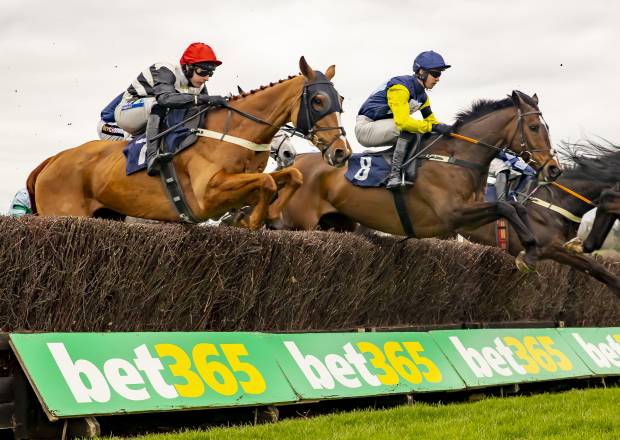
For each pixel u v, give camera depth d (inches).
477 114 443.8
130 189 395.2
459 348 420.8
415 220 443.8
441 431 288.5
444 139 442.0
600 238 476.7
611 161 490.0
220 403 306.3
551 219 491.2
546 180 446.3
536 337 471.5
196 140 377.4
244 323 366.0
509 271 489.7
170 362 306.3
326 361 358.0
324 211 475.2
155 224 329.4
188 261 335.9
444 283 451.8
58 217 305.0
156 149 380.2
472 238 536.1
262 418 327.0
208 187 367.6
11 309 298.4
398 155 438.9
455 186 430.9
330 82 378.3
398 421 316.8
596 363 486.0
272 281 368.2
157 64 392.8
